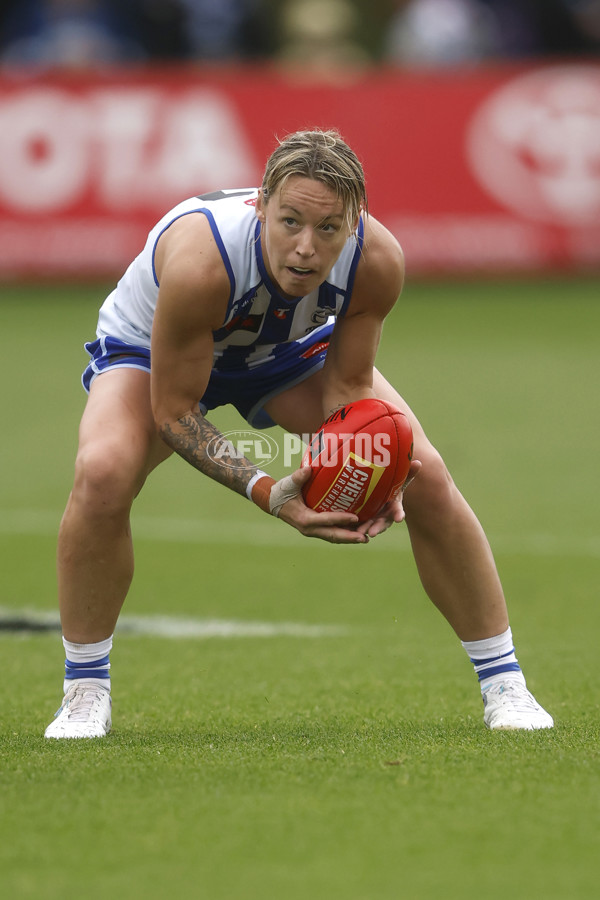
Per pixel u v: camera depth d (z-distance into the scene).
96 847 9.30
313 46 58.09
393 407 12.13
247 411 14.73
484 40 59.53
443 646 17.72
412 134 49.41
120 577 13.12
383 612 19.64
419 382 38.84
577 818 9.82
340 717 13.95
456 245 49.94
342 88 49.31
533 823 9.73
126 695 15.20
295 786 10.63
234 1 61.78
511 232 49.69
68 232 50.41
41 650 17.61
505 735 12.59
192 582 21.30
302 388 14.30
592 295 49.25
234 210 12.37
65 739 12.64
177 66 60.75
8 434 33.19
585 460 30.12
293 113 49.28
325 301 12.62
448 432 32.97
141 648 17.62
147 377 13.38
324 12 58.81
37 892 8.55
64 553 13.02
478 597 13.45
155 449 13.27
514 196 49.44
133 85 49.53
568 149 49.03
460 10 58.88
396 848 9.25
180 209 12.96
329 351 13.28
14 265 50.88
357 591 20.86
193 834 9.53
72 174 50.09
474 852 9.18
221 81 49.44
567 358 42.06
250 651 17.42
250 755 11.72
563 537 23.86
